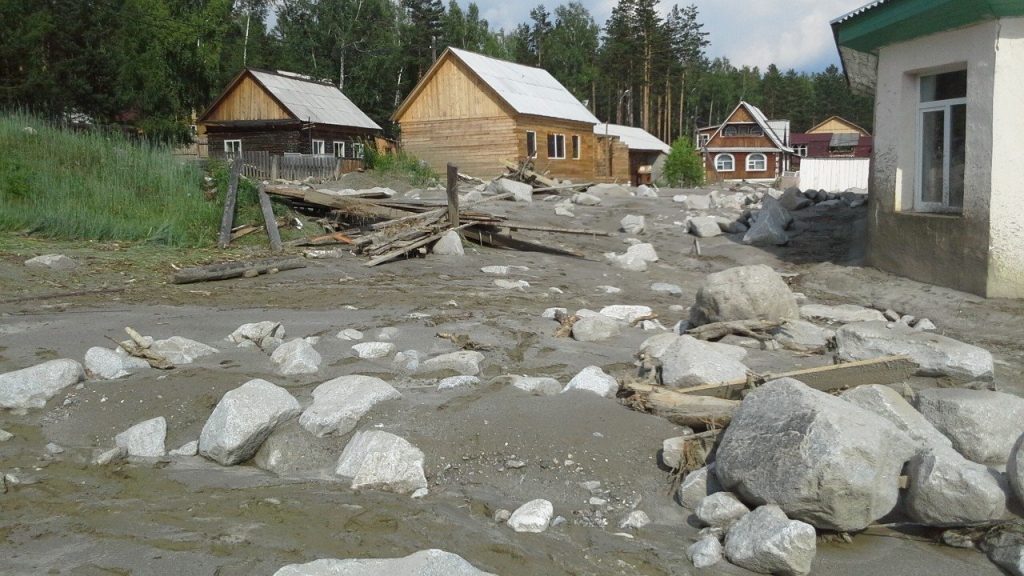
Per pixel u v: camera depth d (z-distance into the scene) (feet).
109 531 14.78
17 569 13.34
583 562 14.29
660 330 31.27
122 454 18.86
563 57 256.11
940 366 22.84
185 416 20.58
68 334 27.40
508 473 17.53
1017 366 27.40
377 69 193.36
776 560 13.82
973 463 15.65
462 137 114.01
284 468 18.31
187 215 52.75
